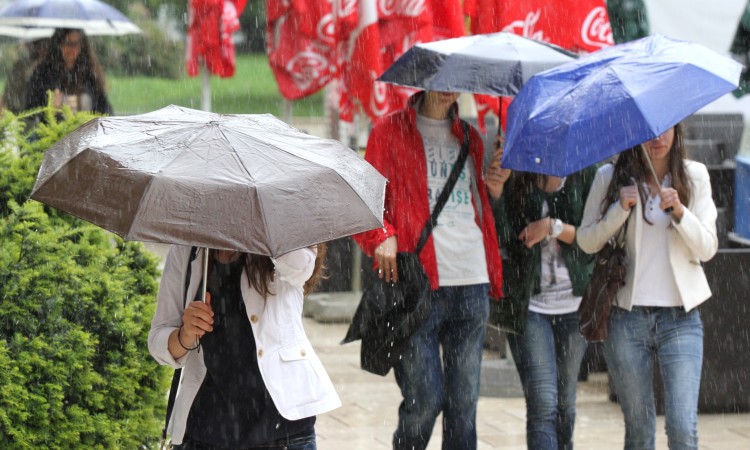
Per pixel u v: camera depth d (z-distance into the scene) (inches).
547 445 467.8
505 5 558.3
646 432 440.5
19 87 734.5
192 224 260.8
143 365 391.9
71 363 360.2
